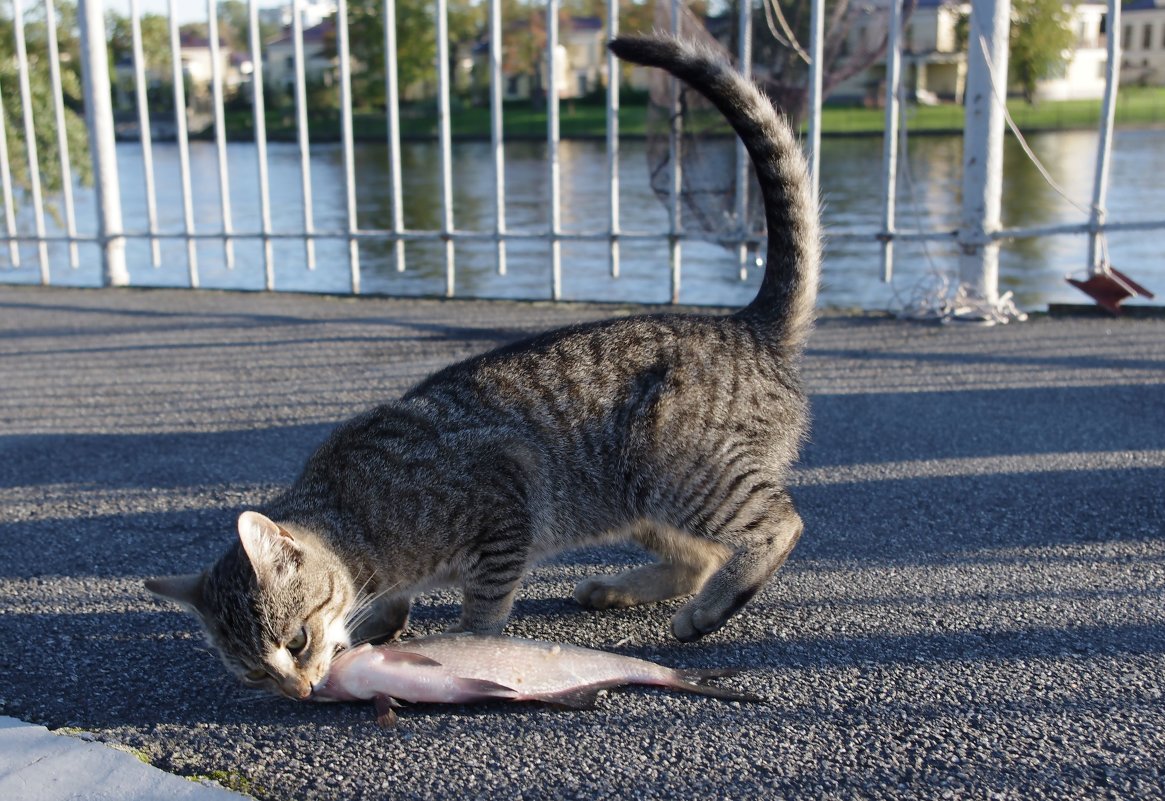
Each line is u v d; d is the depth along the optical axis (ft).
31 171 8.50
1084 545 3.98
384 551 3.59
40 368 6.07
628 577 3.86
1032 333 6.23
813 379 5.58
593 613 3.78
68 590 3.83
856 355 5.93
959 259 6.67
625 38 4.03
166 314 7.27
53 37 8.13
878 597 3.72
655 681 3.31
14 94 9.29
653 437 3.75
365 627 3.67
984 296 6.61
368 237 7.59
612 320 3.94
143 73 8.09
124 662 3.48
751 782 2.97
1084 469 4.52
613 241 7.06
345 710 3.29
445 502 3.60
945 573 3.84
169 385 5.74
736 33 7.06
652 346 3.82
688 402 3.75
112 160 8.28
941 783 2.95
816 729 3.14
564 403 3.76
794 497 4.38
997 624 3.55
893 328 6.41
